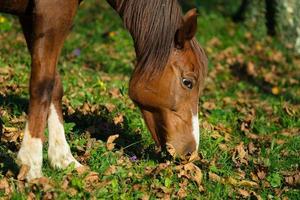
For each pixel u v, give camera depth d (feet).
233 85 50.62
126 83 43.11
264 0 65.77
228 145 34.99
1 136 30.73
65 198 25.58
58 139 28.81
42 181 25.58
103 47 55.47
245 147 35.27
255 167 31.99
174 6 27.32
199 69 27.86
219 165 31.55
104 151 30.58
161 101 27.78
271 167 32.50
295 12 65.10
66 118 34.71
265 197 29.30
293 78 56.24
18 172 26.58
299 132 39.52
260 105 44.78
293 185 30.96
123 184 27.76
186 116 28.09
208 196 28.27
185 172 28.78
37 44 26.07
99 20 63.31
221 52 59.21
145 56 27.37
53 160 28.60
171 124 27.99
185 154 28.35
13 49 49.21
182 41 27.25
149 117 28.53
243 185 29.89
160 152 30.25
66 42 55.21
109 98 39.22
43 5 25.66
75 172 28.02
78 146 30.96
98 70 48.91
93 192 26.50
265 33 65.72
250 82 53.01
